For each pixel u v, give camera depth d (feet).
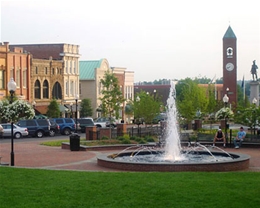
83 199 50.26
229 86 315.78
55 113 238.89
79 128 193.67
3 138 166.91
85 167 81.56
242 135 118.32
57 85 266.16
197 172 67.82
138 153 97.45
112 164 78.95
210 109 255.50
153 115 218.59
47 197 50.98
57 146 128.06
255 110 133.28
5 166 73.10
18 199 50.26
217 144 120.98
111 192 52.90
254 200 49.44
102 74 312.91
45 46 273.75
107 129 136.26
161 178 61.16
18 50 234.17
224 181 58.70
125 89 353.92
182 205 47.78
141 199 49.98
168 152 98.53
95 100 305.32
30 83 241.96
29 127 173.78
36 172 66.18
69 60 278.05
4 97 208.03
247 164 80.64
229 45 314.96
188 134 139.33
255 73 269.23
